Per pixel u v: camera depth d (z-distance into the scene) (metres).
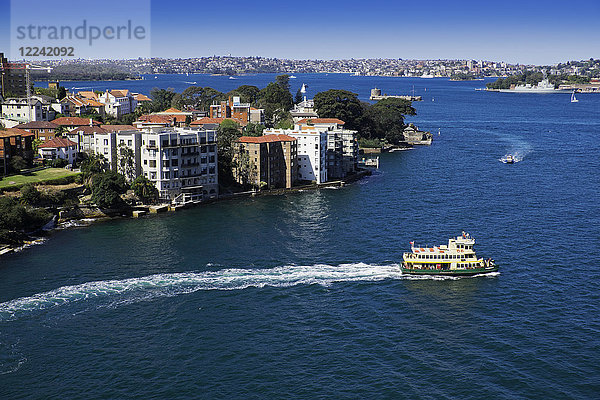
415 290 149.62
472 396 105.38
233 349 121.06
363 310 138.50
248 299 144.38
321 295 146.88
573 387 107.81
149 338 125.56
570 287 150.12
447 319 133.62
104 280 155.75
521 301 142.50
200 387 108.50
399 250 178.25
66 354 119.31
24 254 177.50
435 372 112.62
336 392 106.75
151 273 160.62
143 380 110.69
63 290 149.12
